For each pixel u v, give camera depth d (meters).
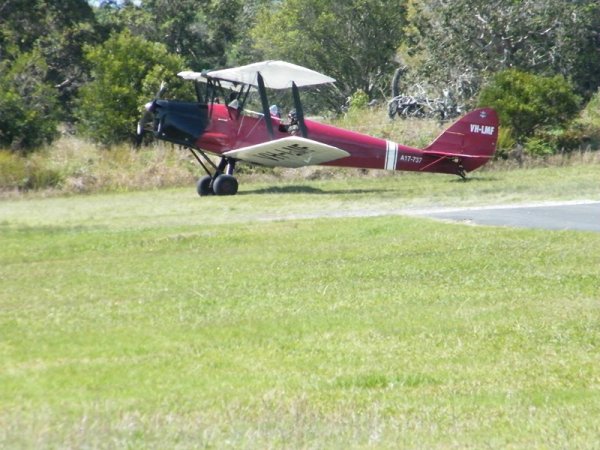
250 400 25.20
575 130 113.25
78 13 164.12
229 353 30.16
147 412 24.36
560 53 140.88
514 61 139.38
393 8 175.25
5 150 100.69
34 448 21.75
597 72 148.88
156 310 36.78
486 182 86.25
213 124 84.62
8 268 47.75
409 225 57.25
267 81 85.69
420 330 32.44
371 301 37.38
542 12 138.25
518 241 50.12
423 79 141.50
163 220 65.62
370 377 27.14
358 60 177.00
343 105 177.75
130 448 21.70
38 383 27.19
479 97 116.12
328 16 174.62
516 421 23.34
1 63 122.69
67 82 161.62
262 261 47.50
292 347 30.70
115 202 80.00
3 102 105.56
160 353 30.34
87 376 27.83
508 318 33.78
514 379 26.88
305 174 97.19
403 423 23.23
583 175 89.50
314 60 179.25
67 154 101.94
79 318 35.72
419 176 95.19
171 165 98.25
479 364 28.41
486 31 139.75
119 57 116.69
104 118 112.88
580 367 27.91
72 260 50.06
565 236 51.28
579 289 38.38
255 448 21.62
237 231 57.56
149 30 193.75
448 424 23.16
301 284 41.41
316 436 22.38
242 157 85.19
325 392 25.92
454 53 138.88
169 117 84.00
